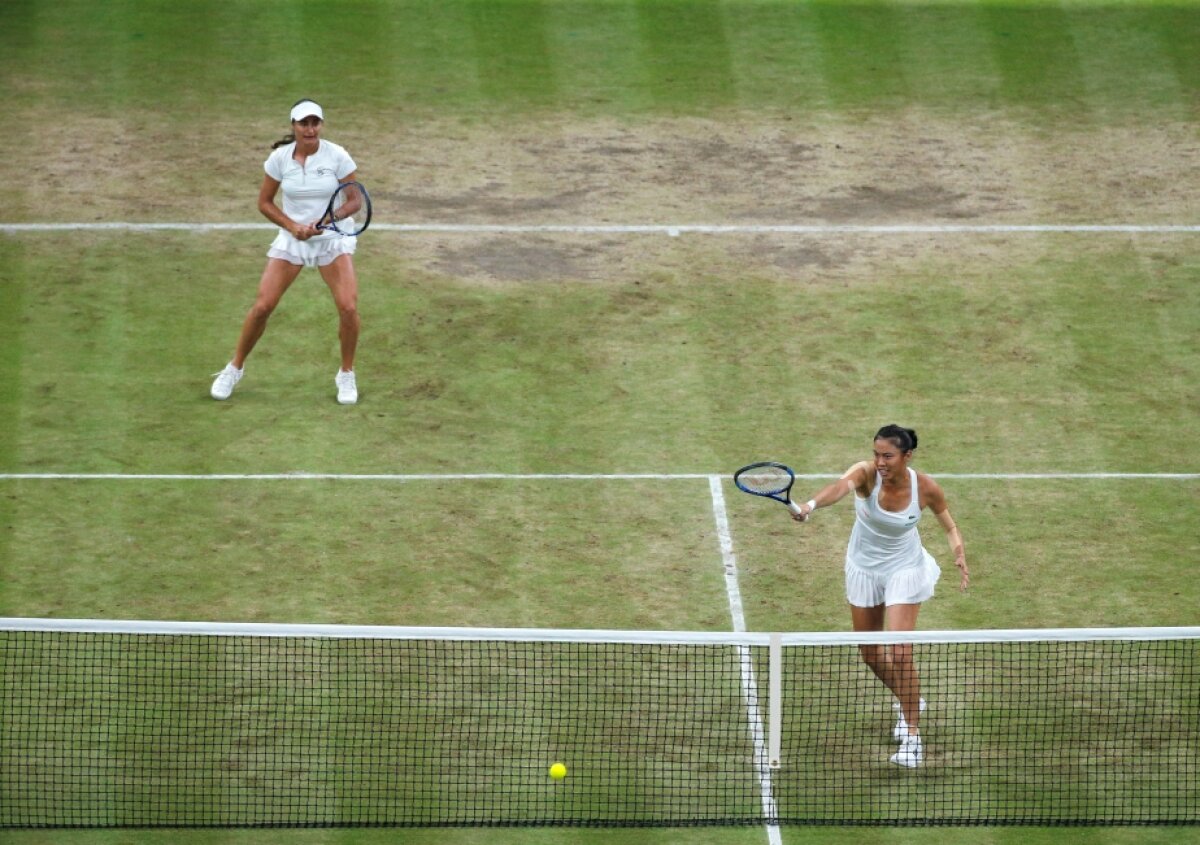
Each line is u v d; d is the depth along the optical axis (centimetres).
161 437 4966
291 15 8075
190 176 6662
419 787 3434
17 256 6019
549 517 4588
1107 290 5962
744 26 8112
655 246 6253
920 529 4544
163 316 5700
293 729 3631
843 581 4303
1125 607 4175
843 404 5225
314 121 4862
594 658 3931
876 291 5953
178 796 3388
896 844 3266
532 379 5366
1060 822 3341
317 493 4684
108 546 4381
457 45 7856
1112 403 5250
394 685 3803
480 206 6525
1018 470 4856
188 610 4100
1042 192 6706
